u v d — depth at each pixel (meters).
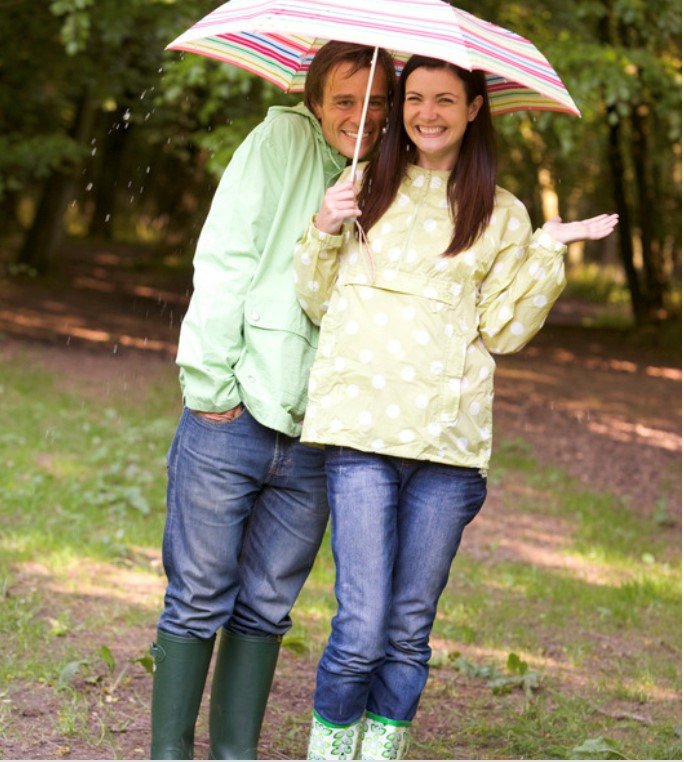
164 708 3.76
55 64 19.66
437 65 3.52
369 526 3.54
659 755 4.70
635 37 18.14
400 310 3.56
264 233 3.73
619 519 9.55
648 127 24.02
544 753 4.66
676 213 26.44
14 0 17.80
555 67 12.98
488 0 14.34
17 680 4.88
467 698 5.29
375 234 3.63
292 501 3.84
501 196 3.67
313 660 5.60
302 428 3.66
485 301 3.64
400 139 3.66
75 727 4.45
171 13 13.96
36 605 5.92
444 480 3.61
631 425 14.92
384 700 3.71
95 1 15.30
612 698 5.46
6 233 30.94
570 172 27.66
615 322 27.91
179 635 3.76
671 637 6.61
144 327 20.50
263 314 3.68
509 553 8.26
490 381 3.67
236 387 3.67
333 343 3.61
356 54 3.69
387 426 3.53
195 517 3.73
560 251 3.57
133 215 41.97
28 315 20.12
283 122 3.81
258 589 3.89
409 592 3.66
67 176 25.78
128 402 12.69
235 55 4.13
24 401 12.00
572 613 6.91
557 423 14.52
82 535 7.46
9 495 8.15
